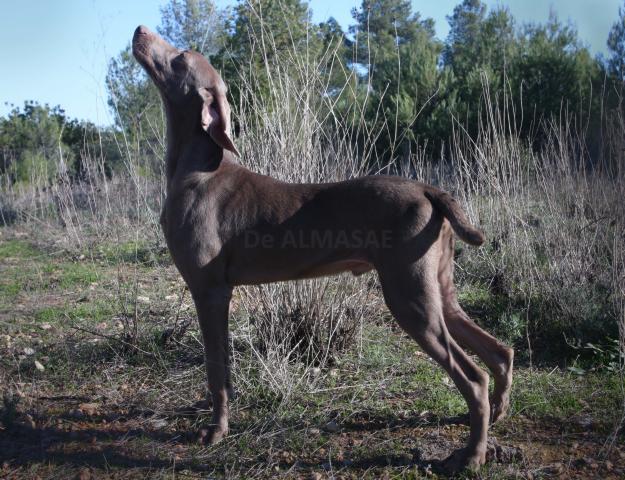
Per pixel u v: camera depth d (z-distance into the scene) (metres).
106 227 9.71
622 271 4.62
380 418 3.95
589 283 5.39
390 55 14.02
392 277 3.34
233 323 5.32
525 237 5.91
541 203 6.50
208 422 3.91
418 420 3.90
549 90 14.75
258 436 3.67
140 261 8.28
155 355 4.75
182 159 3.88
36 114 19.47
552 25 17.22
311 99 4.96
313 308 4.71
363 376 4.52
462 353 3.33
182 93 3.89
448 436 3.71
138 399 4.27
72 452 3.63
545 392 4.17
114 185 10.88
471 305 5.93
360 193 3.47
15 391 4.43
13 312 6.22
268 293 4.69
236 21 7.25
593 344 4.76
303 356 4.70
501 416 3.79
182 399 4.24
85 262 8.51
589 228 6.05
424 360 4.80
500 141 6.70
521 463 3.36
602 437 3.63
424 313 3.29
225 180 3.75
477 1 26.88
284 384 4.15
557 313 5.23
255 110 4.79
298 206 3.59
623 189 4.94
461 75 15.91
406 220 3.31
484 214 7.09
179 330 5.08
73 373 4.70
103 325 5.61
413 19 19.28
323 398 4.19
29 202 13.44
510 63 15.78
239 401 4.16
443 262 3.53
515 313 5.40
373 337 5.14
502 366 3.68
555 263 5.49
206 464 3.47
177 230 3.72
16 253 9.73
